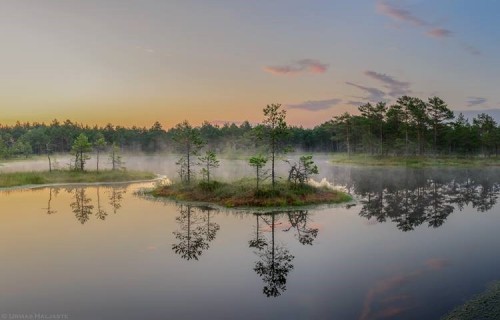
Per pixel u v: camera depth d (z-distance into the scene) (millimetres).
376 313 9352
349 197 28641
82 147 53375
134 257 13961
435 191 34562
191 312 9414
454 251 14828
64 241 16172
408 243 16094
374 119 91688
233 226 19484
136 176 47750
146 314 9289
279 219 21297
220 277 11922
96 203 27422
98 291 10750
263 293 10633
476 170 60719
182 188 30516
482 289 10812
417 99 84688
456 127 86312
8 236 17078
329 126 106500
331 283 11406
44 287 11031
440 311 9422
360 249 15109
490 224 19953
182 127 41406
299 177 28625
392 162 76250
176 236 17125
